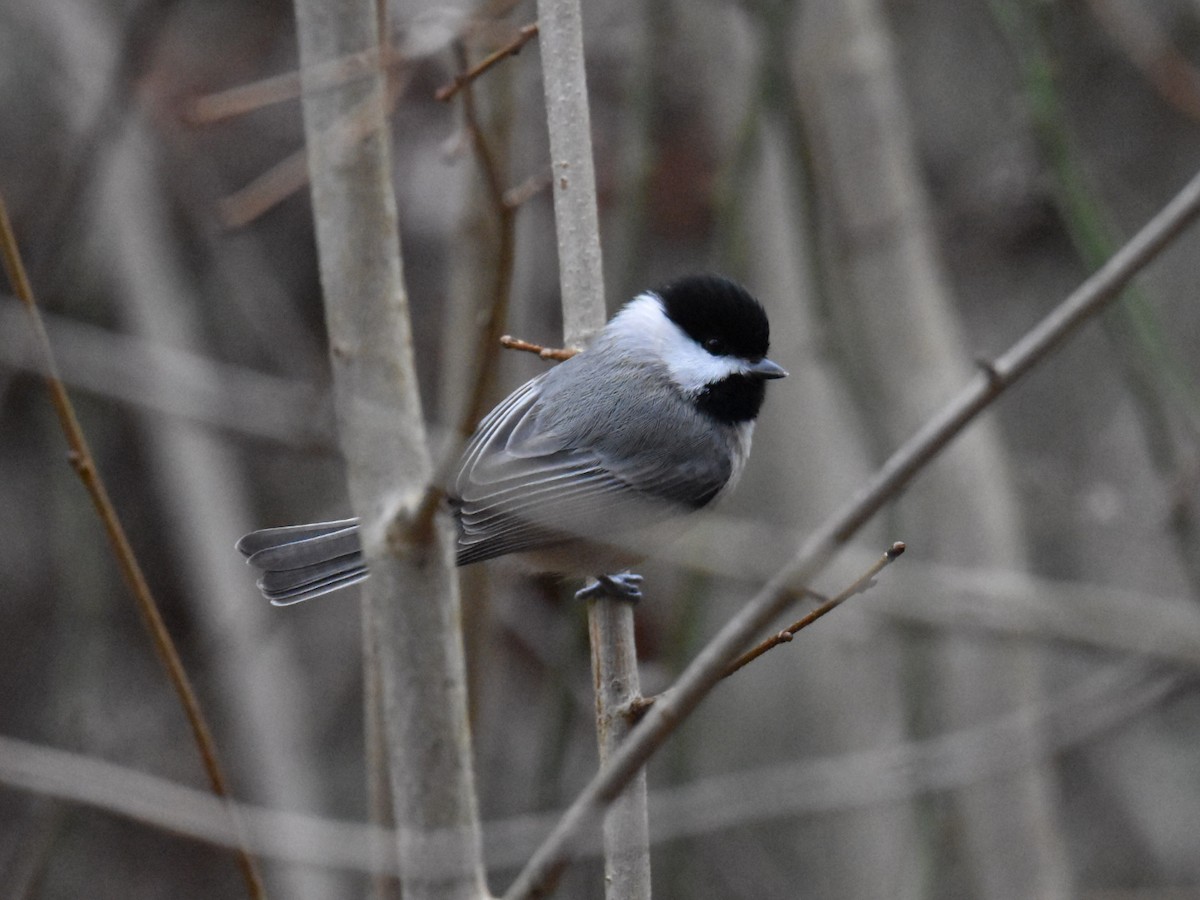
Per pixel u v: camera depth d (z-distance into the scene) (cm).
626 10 1248
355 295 563
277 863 1196
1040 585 980
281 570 845
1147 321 1013
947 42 1520
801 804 820
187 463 1276
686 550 784
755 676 1303
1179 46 1473
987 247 1448
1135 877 1444
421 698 536
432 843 532
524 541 835
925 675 1045
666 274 1280
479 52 946
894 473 458
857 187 1148
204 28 1316
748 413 910
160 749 1298
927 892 1048
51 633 1396
